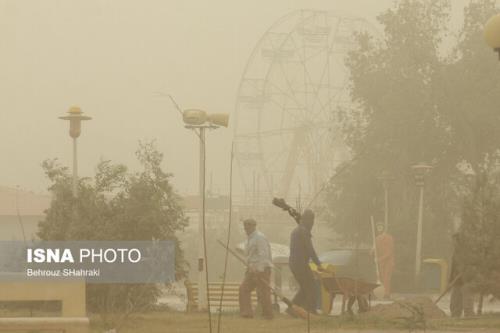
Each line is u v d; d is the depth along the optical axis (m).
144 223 22.33
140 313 23.25
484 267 23.05
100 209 22.44
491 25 13.62
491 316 23.28
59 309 23.88
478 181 23.56
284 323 21.95
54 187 25.02
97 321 20.69
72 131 32.59
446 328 20.45
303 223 24.47
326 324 21.59
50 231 23.98
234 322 22.19
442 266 34.03
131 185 22.78
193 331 20.06
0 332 11.23
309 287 24.27
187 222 23.30
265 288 23.80
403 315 22.89
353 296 23.33
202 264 28.80
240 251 25.48
